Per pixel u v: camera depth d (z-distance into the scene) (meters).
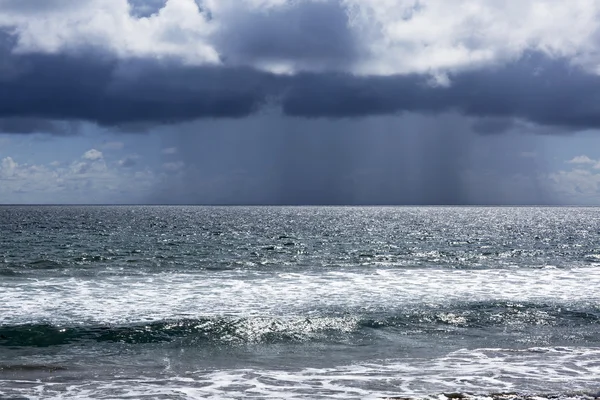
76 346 14.18
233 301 19.81
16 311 17.81
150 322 16.41
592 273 28.31
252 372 12.28
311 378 11.84
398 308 18.70
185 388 11.16
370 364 12.91
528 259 35.91
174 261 32.38
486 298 20.73
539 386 11.27
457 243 50.03
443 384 11.41
